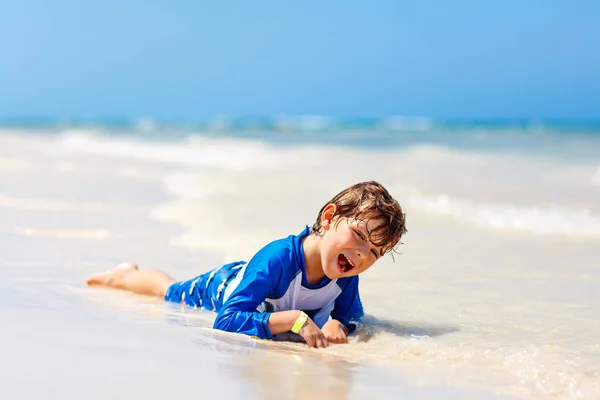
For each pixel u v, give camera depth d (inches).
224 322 131.6
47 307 138.6
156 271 170.9
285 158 563.8
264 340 127.7
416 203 301.9
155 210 285.9
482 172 423.2
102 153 634.8
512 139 969.5
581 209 278.7
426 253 209.2
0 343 107.0
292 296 138.5
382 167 463.8
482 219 265.3
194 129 1587.1
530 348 120.5
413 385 100.3
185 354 108.3
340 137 1104.8
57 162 506.0
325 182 369.4
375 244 128.6
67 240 224.4
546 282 173.6
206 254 206.1
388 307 152.4
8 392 86.0
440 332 133.3
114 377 93.6
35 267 185.2
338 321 133.6
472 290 166.6
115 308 144.6
